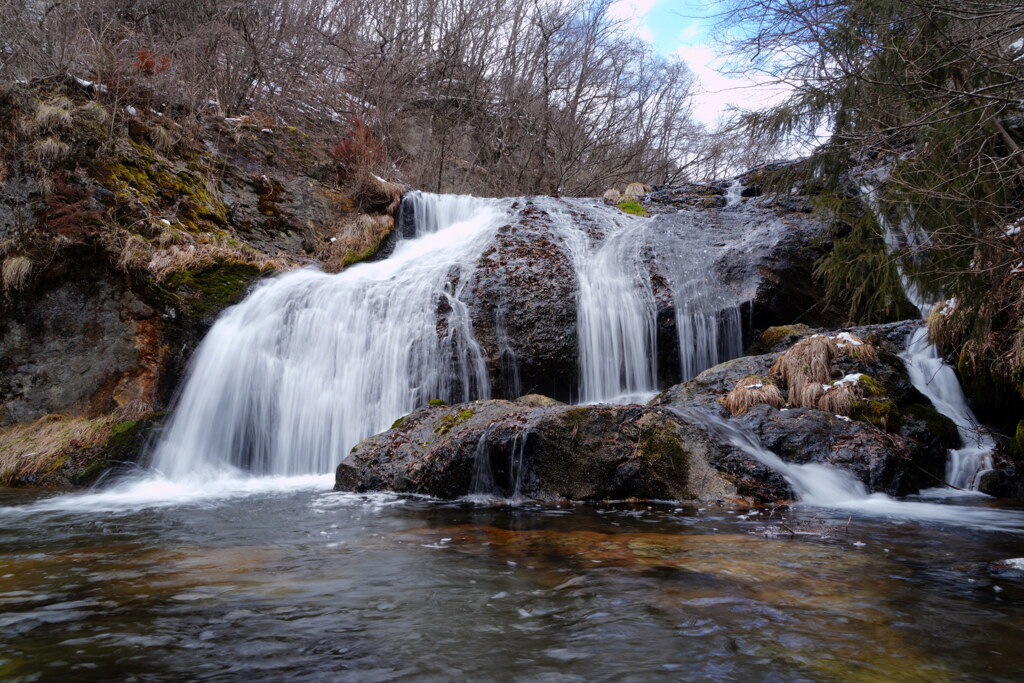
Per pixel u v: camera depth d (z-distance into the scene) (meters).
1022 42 6.47
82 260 9.48
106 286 9.52
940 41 6.61
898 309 9.95
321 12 19.09
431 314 9.65
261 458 8.77
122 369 9.34
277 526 5.08
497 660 2.51
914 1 5.97
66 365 9.41
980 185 6.77
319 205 12.74
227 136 12.59
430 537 4.59
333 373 9.20
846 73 7.72
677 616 2.94
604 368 9.83
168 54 13.57
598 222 12.62
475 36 22.30
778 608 3.03
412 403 9.24
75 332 9.50
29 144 9.70
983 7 5.91
